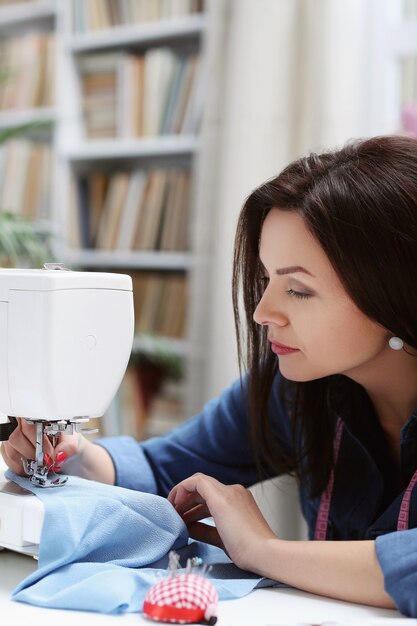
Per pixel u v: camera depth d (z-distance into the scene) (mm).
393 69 2723
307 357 1049
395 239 992
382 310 1001
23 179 3191
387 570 856
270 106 2604
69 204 3139
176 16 2934
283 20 2590
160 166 3250
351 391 1209
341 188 1005
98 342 1012
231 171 2648
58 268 1069
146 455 1349
